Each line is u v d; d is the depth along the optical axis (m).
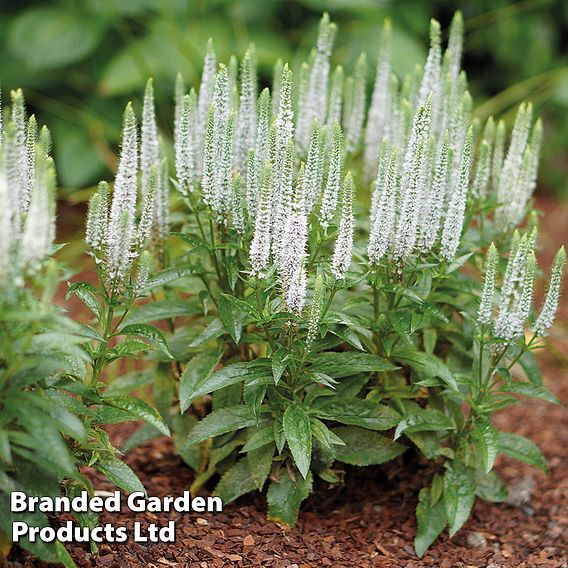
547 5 11.44
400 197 4.41
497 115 10.09
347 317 4.28
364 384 4.94
